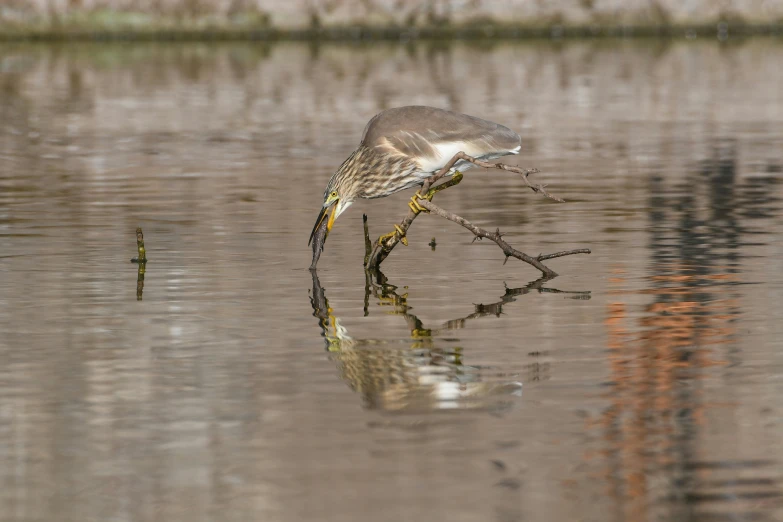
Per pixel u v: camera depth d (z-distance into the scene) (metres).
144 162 23.44
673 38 52.94
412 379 9.33
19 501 7.14
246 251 14.79
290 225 16.58
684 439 7.94
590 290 12.43
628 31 53.84
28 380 9.39
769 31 53.88
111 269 13.72
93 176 21.69
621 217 16.86
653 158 23.22
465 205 18.05
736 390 8.93
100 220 17.05
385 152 13.12
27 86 37.66
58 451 7.88
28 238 15.68
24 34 52.56
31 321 11.30
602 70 41.03
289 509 6.98
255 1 53.22
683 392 8.91
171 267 13.83
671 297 12.00
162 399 8.90
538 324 11.02
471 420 8.37
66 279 13.18
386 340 10.52
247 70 41.81
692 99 33.53
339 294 12.44
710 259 13.88
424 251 14.77
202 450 7.87
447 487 7.24
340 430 8.20
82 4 52.81
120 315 11.53
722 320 11.03
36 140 26.83
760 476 7.34
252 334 10.77
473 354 10.02
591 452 7.75
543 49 48.69
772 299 11.83
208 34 53.19
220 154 24.45
